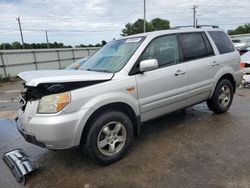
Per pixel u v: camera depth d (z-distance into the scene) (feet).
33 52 69.21
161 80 12.64
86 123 10.39
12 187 9.96
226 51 16.96
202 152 11.75
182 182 9.45
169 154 11.78
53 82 9.66
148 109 12.35
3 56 59.77
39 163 11.85
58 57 78.69
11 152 12.57
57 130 9.44
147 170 10.50
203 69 14.92
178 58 13.87
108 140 11.05
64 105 9.59
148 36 13.01
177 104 13.85
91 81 10.43
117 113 11.10
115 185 9.61
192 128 14.97
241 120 15.94
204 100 15.93
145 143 13.23
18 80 58.80
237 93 24.54
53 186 9.86
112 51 13.84
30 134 10.05
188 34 14.78
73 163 11.60
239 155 11.21
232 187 8.93
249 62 26.61
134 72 11.79
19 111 11.48
